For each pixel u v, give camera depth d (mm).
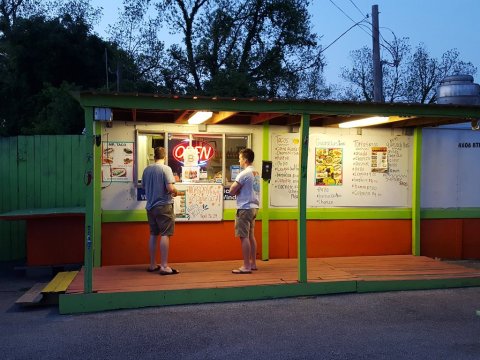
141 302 6645
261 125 8750
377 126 9234
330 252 9109
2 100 22422
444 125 9539
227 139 8648
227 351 5230
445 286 7633
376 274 7750
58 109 18438
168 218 7570
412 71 33812
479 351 5227
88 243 6523
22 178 10445
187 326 5961
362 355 5125
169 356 5109
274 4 26516
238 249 8727
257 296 7000
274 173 8836
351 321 6160
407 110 7379
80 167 10531
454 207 9719
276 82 27516
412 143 9422
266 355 5125
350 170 9141
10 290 8258
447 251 9680
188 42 27156
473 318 6301
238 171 8695
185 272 7742
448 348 5309
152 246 7719
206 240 8609
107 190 8227
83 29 23766
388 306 6770
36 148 10477
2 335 5727
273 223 8867
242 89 23984
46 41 22453
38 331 5840
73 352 5211
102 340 5539
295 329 5875
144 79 26234
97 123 8133
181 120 8305
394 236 9367
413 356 5098
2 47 22797
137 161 8273
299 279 7184
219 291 6859
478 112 7629
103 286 6863
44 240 9188
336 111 7176
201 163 8547
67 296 6473
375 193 9266
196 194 8523
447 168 9688
